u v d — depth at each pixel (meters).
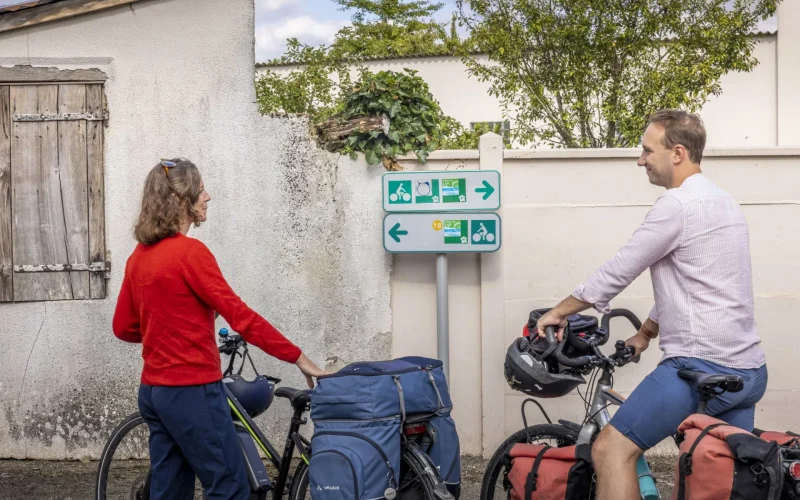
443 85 19.14
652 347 5.28
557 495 3.23
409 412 3.35
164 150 5.43
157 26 5.40
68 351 5.45
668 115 3.20
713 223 3.03
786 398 5.25
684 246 3.04
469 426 5.37
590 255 5.27
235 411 3.79
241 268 5.44
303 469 3.70
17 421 5.48
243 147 5.42
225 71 5.41
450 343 5.35
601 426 3.37
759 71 17.86
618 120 10.51
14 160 5.43
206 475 3.25
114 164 5.44
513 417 5.32
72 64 5.40
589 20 10.77
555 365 3.47
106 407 5.47
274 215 5.42
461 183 5.15
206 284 3.18
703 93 10.93
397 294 5.38
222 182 5.43
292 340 5.42
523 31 11.41
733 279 3.03
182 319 3.19
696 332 3.02
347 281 5.39
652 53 10.91
